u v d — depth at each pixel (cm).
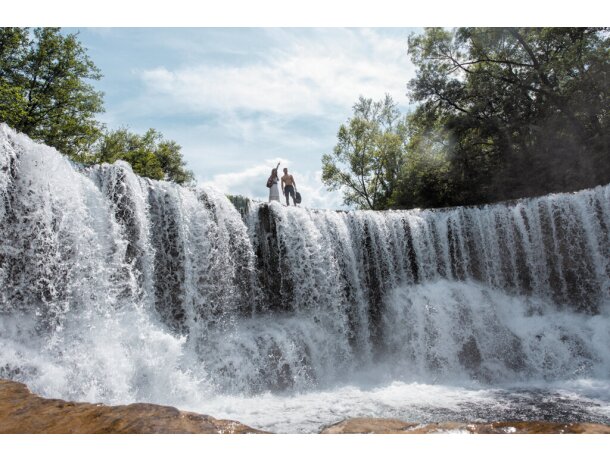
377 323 1483
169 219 1094
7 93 2177
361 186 4281
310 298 1350
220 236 1185
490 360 1294
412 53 2900
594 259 1466
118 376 847
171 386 920
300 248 1373
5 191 816
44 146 884
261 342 1136
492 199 2478
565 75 2256
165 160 4059
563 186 2153
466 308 1386
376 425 410
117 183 1002
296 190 1781
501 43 2611
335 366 1297
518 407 934
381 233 1552
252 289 1257
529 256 1546
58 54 2547
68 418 400
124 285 955
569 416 864
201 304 1108
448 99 2775
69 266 880
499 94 2477
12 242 816
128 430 375
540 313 1464
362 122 4181
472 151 2623
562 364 1267
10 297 802
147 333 943
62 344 828
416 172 2928
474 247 1608
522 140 2464
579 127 2166
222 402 959
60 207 886
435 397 1034
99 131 2808
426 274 1579
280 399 1013
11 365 727
